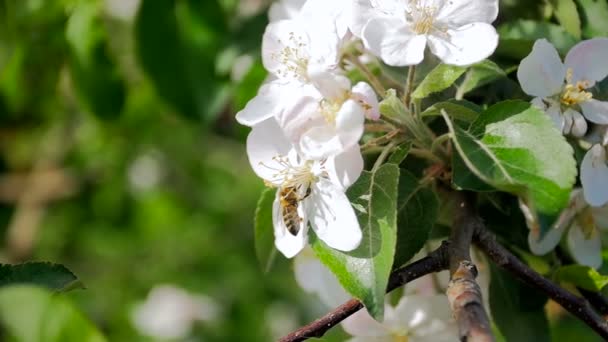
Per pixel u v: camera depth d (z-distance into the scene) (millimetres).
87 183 1196
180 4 806
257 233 646
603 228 643
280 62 618
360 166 583
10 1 864
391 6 604
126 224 1220
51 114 1044
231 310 1173
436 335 652
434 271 595
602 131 619
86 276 1204
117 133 1121
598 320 607
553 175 573
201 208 1227
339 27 610
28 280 611
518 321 657
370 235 585
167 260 1207
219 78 806
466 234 605
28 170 1188
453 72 601
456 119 605
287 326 1152
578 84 612
